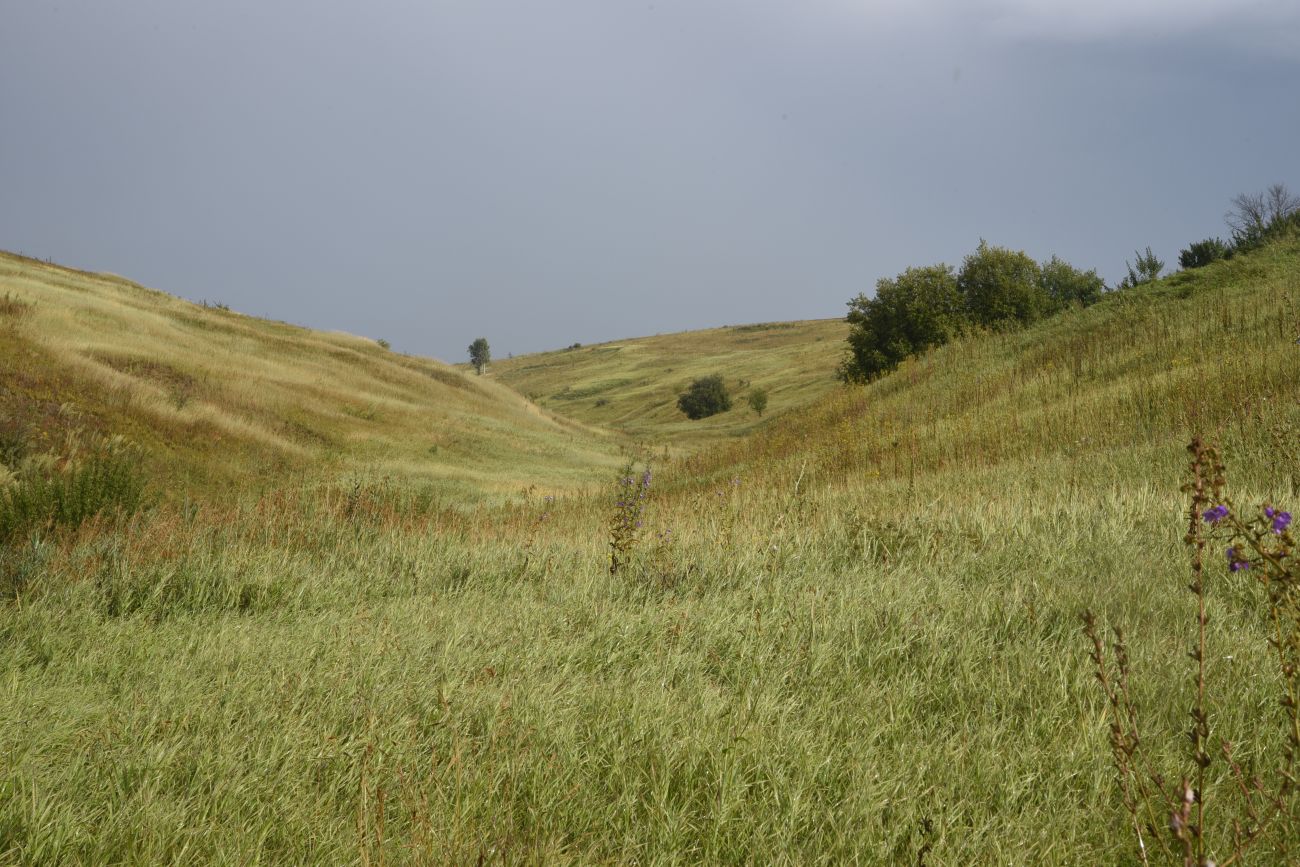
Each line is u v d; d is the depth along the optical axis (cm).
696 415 10325
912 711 378
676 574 679
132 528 793
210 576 655
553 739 347
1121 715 342
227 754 326
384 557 776
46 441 2011
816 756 328
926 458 1494
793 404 9462
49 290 4272
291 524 863
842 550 728
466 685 411
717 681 435
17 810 281
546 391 15075
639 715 366
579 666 455
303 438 3456
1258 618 457
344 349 5828
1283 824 269
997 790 312
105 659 459
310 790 314
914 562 661
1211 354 1547
